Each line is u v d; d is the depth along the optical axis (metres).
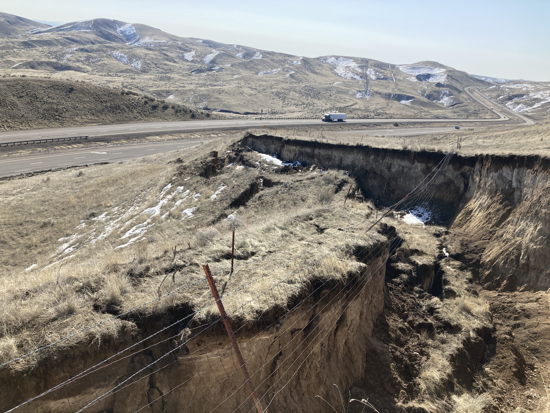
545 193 19.05
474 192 24.02
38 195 33.97
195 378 7.76
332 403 9.77
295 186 25.45
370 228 14.09
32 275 12.09
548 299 16.61
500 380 13.27
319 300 9.77
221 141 44.12
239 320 7.93
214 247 12.08
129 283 9.19
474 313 16.06
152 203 26.98
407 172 28.42
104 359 7.18
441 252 20.48
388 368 11.25
